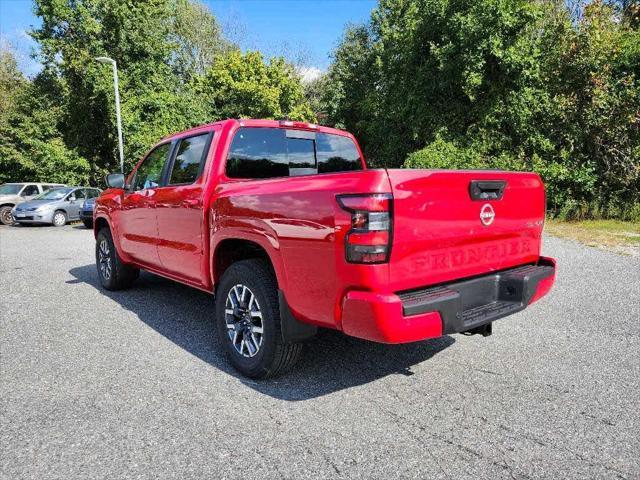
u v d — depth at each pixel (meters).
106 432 2.68
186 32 35.03
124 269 5.98
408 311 2.50
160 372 3.53
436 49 14.74
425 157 14.02
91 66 22.52
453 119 15.38
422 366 3.59
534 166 12.91
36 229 16.58
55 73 24.08
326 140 4.70
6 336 4.37
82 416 2.86
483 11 13.59
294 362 3.31
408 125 17.12
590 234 9.99
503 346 3.99
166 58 25.98
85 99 24.00
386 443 2.55
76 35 23.72
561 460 2.38
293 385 3.29
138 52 24.56
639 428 2.67
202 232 3.89
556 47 13.25
